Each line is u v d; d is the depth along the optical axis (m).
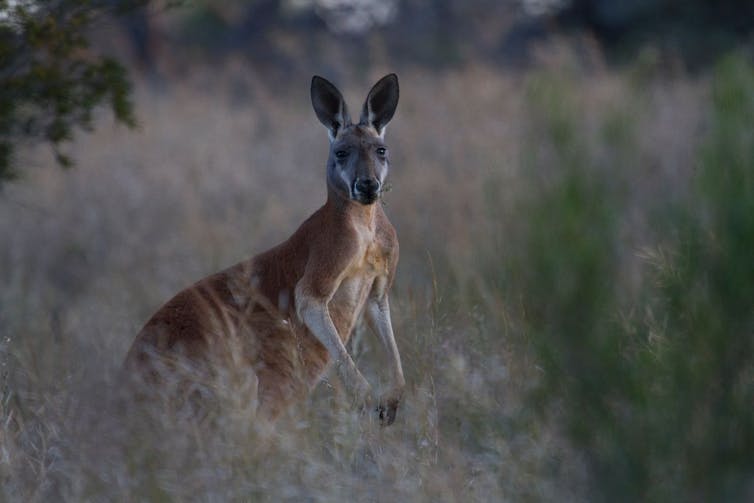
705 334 9.49
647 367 9.78
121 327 16.70
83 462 10.93
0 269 22.56
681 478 9.52
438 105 28.81
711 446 9.41
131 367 12.86
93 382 12.43
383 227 13.54
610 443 9.71
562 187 10.32
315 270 13.09
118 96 16.72
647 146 16.92
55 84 16.22
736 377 9.47
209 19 54.12
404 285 16.56
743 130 9.83
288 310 13.34
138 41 49.28
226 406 11.77
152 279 20.38
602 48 44.50
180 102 34.84
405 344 13.92
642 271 11.59
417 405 11.93
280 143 30.53
